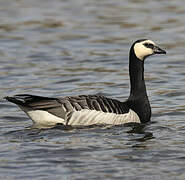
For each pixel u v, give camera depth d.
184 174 10.82
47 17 32.00
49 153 12.12
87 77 20.67
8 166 11.32
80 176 10.75
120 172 10.96
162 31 28.31
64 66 22.45
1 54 24.56
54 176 10.76
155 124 15.04
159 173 10.90
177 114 16.02
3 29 29.34
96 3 36.47
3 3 36.31
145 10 33.59
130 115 15.05
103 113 14.62
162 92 18.62
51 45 26.23
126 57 23.84
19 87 19.34
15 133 13.84
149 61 23.45
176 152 12.18
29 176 10.77
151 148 12.50
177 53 24.31
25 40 27.25
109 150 12.35
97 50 25.20
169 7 34.34
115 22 30.61
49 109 14.41
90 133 13.82
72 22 30.92
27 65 22.61
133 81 15.79
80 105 14.52
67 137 13.42
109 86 19.39
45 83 19.84
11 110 16.59
